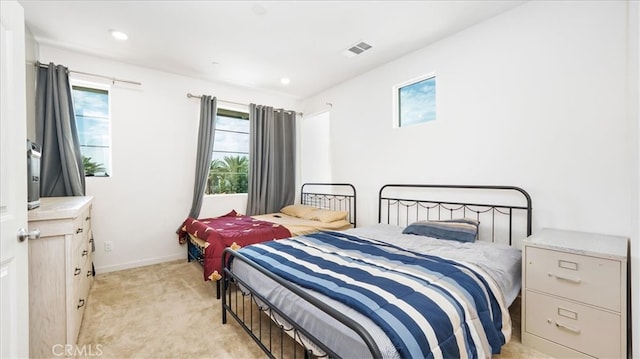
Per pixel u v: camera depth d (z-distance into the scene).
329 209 4.23
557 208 2.06
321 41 2.78
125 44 2.82
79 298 1.92
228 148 4.23
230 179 4.25
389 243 2.28
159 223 3.53
